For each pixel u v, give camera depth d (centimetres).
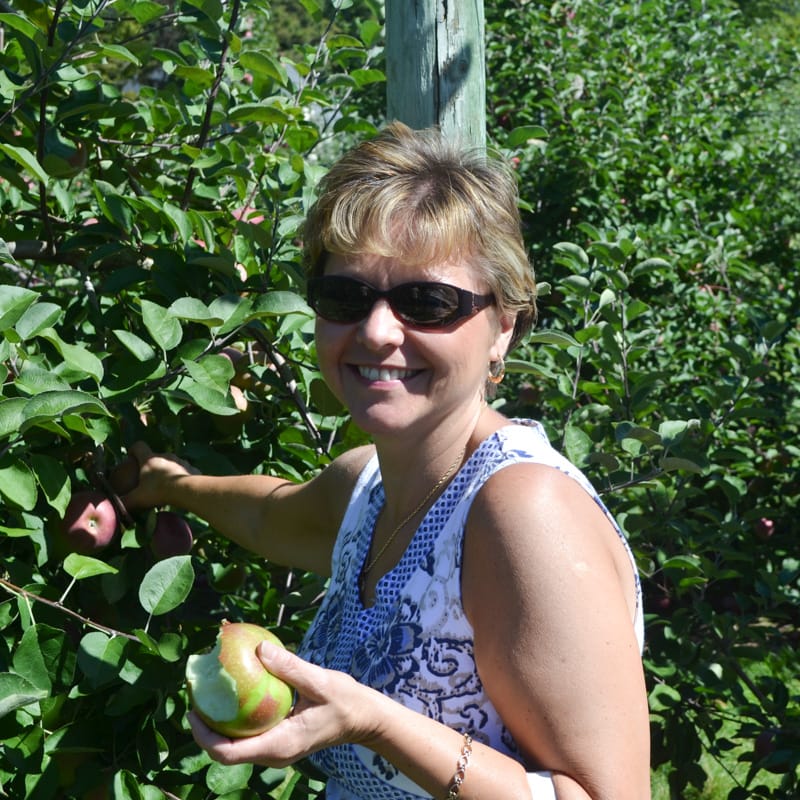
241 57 225
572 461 249
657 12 665
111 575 189
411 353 139
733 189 585
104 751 181
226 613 245
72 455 195
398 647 134
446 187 138
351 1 286
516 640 121
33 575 186
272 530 190
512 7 600
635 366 413
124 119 245
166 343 183
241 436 235
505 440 136
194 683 121
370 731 120
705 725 284
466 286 141
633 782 117
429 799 133
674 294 477
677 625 276
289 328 217
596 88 562
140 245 220
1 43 254
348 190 139
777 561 388
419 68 235
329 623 159
